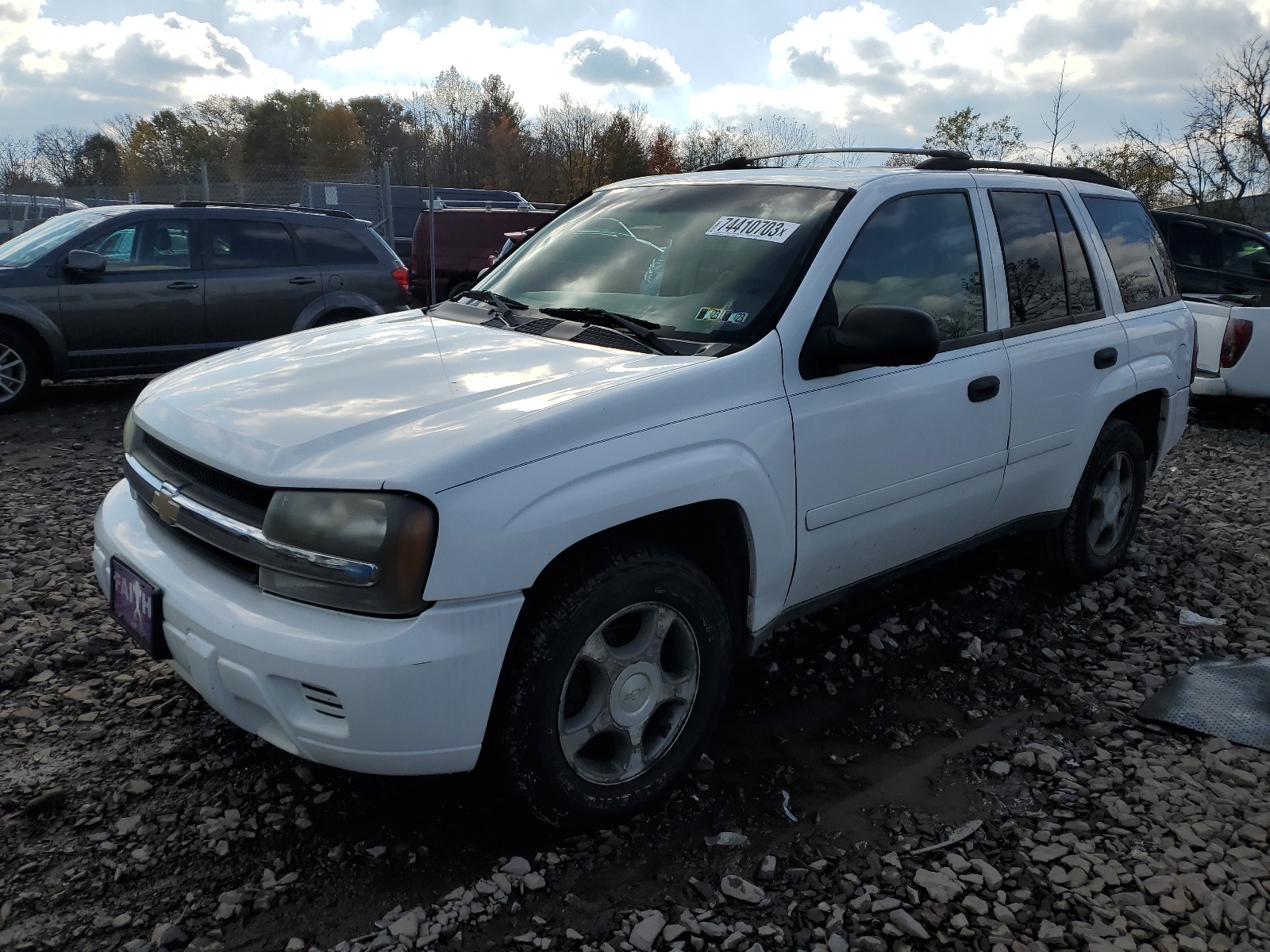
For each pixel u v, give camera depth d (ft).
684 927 7.71
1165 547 17.30
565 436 8.01
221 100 207.62
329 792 9.29
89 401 28.66
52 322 26.43
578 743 8.45
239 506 8.04
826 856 8.66
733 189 11.86
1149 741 10.87
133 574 8.78
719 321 9.96
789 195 11.28
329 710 7.46
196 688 8.40
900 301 11.02
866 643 13.05
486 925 7.68
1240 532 18.40
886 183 11.30
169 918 7.65
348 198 63.00
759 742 10.61
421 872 8.29
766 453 9.33
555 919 7.79
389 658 7.22
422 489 7.29
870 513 10.66
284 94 211.00
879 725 11.08
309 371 9.62
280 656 7.41
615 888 8.19
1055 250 13.50
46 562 14.94
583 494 7.93
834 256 10.41
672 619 8.87
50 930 7.48
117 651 11.98
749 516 9.24
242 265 28.89
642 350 9.70
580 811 8.53
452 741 7.64
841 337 9.70
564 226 13.02
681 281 10.74
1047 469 13.16
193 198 64.23
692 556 9.82
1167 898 8.19
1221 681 12.21
